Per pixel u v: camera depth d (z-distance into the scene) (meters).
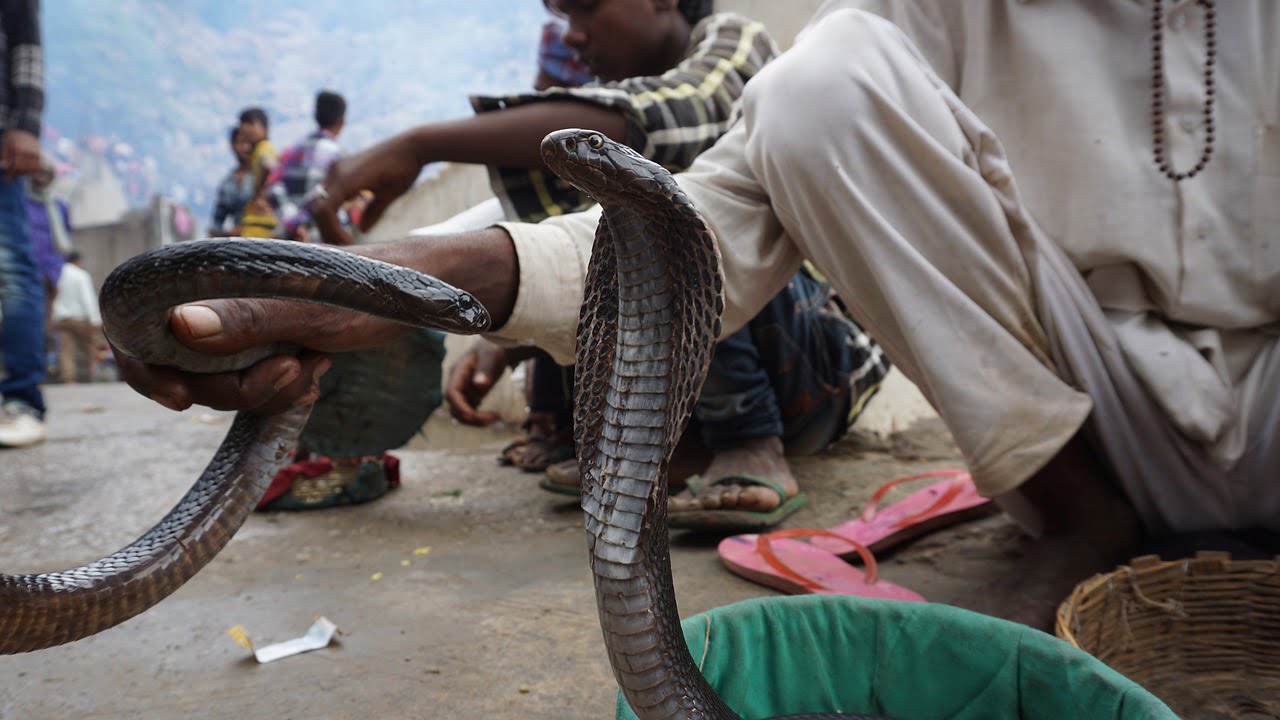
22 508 2.91
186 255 0.85
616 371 0.98
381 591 1.98
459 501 2.91
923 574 1.98
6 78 4.12
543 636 1.69
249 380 1.07
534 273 1.46
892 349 1.77
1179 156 1.65
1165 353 1.64
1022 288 1.62
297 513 2.76
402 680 1.51
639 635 0.91
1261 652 1.47
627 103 2.18
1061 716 1.12
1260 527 1.70
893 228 1.61
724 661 1.23
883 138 1.59
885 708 1.26
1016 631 1.17
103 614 1.01
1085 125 1.67
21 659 1.62
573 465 2.80
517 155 2.21
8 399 4.46
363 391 2.52
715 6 3.97
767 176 1.67
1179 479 1.70
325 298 0.87
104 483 3.34
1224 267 1.65
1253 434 1.65
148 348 0.96
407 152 2.24
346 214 3.45
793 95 1.61
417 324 0.92
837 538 1.97
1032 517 1.91
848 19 1.69
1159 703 1.01
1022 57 1.73
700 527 2.28
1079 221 1.69
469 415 3.29
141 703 1.45
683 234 0.91
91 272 26.78
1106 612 1.42
